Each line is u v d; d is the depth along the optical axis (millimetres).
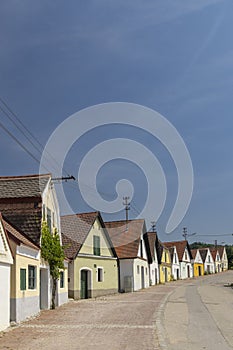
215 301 27141
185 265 79062
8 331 15594
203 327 16281
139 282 46531
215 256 102312
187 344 12938
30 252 20328
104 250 39062
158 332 14977
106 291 38250
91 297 34969
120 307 24359
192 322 17578
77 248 34000
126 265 44594
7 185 24094
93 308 24062
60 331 15477
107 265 39156
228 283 51750
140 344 12844
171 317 19125
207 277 74438
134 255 44844
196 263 87125
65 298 27875
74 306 25562
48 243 23297
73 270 33094
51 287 24312
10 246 18125
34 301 20500
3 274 16562
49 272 23969
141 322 17609
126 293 39906
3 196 23078
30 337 14242
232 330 15625
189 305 24562
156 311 21594
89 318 19234
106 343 13055
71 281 32906
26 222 22156
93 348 12312
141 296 33719
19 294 18391
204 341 13430
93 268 36062
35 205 22609
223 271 105562
